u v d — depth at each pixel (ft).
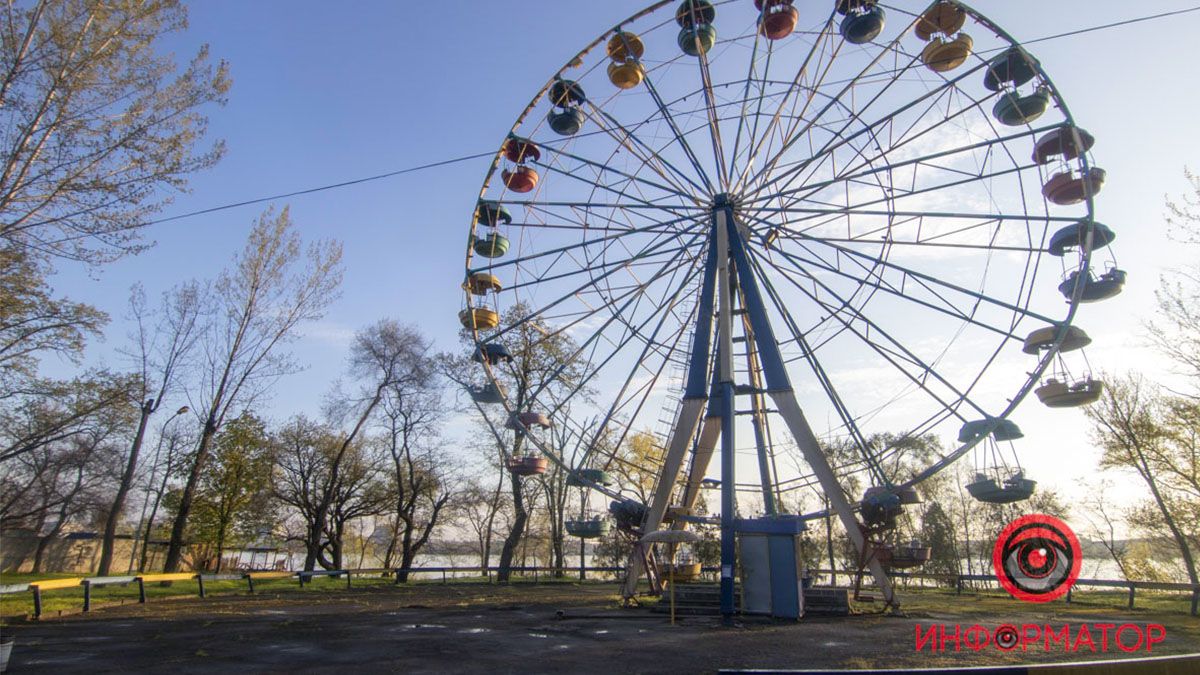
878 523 68.08
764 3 80.18
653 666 35.91
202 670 33.53
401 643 42.75
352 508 148.25
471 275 87.20
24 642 41.93
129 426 117.08
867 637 47.37
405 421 135.85
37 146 66.69
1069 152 69.51
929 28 79.41
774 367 73.00
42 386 98.58
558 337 133.28
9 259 70.23
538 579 139.13
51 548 155.43
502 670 34.32
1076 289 65.72
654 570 74.59
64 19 67.05
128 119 69.62
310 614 59.93
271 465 147.84
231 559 176.24
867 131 75.97
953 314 72.79
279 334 114.83
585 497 156.87
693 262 87.81
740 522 62.85
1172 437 103.35
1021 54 69.15
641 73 85.66
